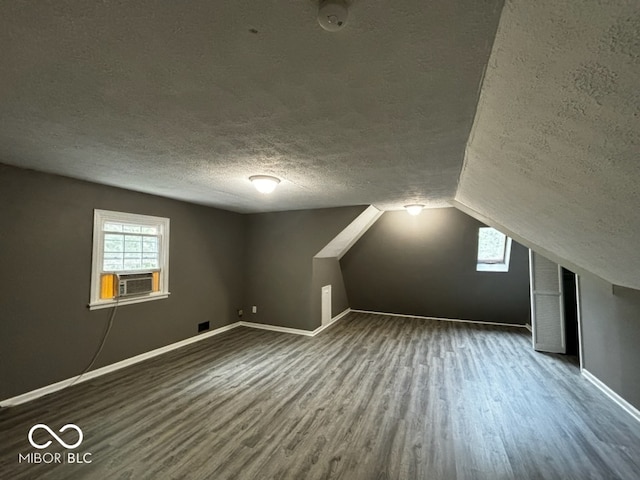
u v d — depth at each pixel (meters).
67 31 0.89
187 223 4.10
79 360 2.89
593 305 2.92
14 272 2.46
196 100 1.33
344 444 1.99
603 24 0.57
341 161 2.21
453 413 2.40
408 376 3.16
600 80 0.70
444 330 5.08
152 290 3.60
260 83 1.19
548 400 2.62
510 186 1.82
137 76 1.14
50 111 1.45
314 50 0.98
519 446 1.98
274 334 4.71
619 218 1.25
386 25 0.85
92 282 2.99
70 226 2.81
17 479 1.67
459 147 1.88
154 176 2.71
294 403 2.54
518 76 0.92
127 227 3.35
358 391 2.79
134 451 1.91
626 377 2.43
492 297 5.27
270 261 5.00
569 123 0.92
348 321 5.73
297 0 0.77
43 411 2.36
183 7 0.80
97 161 2.27
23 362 2.50
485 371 3.30
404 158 2.13
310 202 4.08
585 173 1.10
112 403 2.50
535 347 4.01
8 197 2.42
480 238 4.89
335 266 5.80
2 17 0.83
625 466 1.79
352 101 1.33
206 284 4.44
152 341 3.61
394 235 5.23
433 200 3.83
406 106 1.36
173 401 2.55
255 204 4.27
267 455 1.88
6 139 1.82
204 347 4.03
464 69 1.06
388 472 1.74
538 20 0.68
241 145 1.90
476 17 0.80
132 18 0.84
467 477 1.71
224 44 0.95
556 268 3.93
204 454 1.88
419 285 5.67
